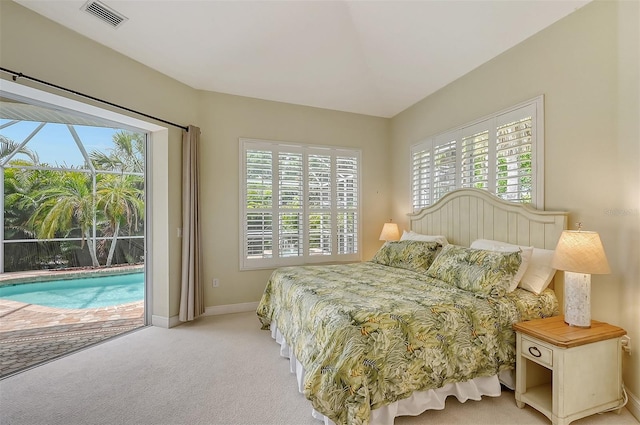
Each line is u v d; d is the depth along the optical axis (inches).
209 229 151.3
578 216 89.7
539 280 90.2
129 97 119.8
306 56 138.0
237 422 71.8
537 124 101.3
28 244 145.3
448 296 83.8
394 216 187.8
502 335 79.4
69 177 160.6
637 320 74.3
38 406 77.0
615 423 71.1
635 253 75.0
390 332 68.6
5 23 86.7
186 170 140.3
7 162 134.0
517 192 108.7
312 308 82.4
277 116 165.6
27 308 147.4
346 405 61.6
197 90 149.9
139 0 97.9
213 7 106.7
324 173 175.6
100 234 179.3
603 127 83.2
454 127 138.5
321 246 173.9
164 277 136.1
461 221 131.6
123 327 134.0
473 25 106.8
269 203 163.0
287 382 89.4
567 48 92.4
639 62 73.9
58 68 98.1
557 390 67.2
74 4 93.1
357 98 169.8
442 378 71.9
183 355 107.0
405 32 120.4
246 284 158.9
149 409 76.2
